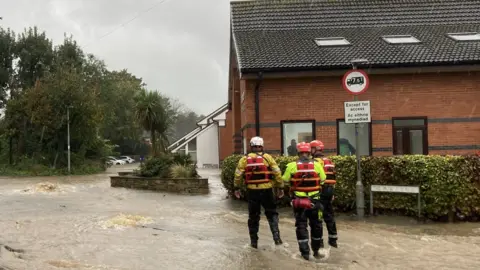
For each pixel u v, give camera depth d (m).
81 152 33.09
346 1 19.00
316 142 7.94
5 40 39.16
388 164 9.83
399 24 17.66
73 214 10.67
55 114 29.05
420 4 18.62
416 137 14.65
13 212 11.09
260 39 16.61
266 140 14.77
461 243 7.88
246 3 19.25
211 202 13.05
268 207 7.48
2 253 6.96
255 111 14.82
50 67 38.81
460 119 14.53
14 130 31.17
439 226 9.22
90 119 30.55
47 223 9.41
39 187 17.02
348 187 10.26
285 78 14.76
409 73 14.52
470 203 9.38
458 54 14.12
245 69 14.06
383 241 7.98
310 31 17.42
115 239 7.88
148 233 8.40
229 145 34.53
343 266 6.40
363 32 17.08
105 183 21.03
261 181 7.37
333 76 14.68
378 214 10.04
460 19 17.72
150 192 16.12
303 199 6.84
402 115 14.62
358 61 10.37
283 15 18.41
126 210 11.38
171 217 10.25
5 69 39.34
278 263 6.49
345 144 14.73
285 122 14.80
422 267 6.40
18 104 30.73
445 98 14.57
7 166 31.44
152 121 22.28
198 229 8.86
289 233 8.62
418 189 9.48
